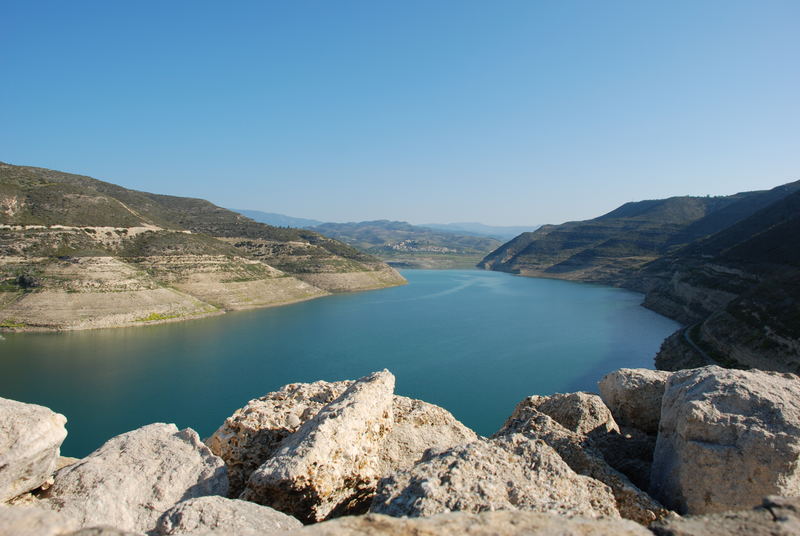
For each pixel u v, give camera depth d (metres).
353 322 99.50
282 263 160.38
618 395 16.19
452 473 9.54
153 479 11.34
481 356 70.81
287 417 14.64
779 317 50.41
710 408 10.84
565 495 9.66
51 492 10.25
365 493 12.31
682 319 96.06
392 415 15.39
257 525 8.98
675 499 10.77
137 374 60.59
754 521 6.68
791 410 10.37
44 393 53.12
